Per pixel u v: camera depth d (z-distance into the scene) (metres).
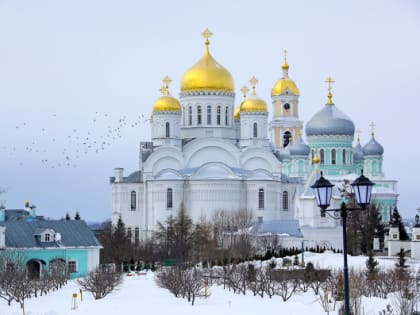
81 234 149.00
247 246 183.50
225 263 164.62
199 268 164.75
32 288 118.19
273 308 99.50
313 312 95.69
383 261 152.62
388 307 85.62
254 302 106.12
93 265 148.00
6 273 112.38
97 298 112.12
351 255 170.88
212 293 118.38
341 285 104.75
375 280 111.50
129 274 164.88
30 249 142.00
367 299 99.56
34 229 146.00
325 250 186.50
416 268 139.12
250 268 126.00
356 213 199.50
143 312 96.50
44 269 131.50
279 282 117.94
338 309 93.50
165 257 189.88
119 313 95.69
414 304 94.62
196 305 103.44
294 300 109.06
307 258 161.38
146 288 129.00
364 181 54.19
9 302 104.25
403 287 104.38
